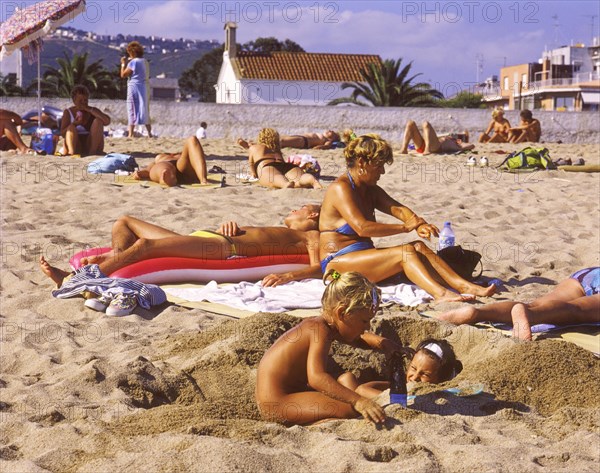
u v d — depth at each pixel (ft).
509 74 206.18
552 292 18.37
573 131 88.48
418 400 12.84
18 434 11.68
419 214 32.01
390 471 9.93
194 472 9.96
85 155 48.19
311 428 11.77
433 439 11.06
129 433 11.53
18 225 27.55
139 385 13.74
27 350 15.57
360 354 15.42
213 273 20.93
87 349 15.80
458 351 15.87
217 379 14.25
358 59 143.84
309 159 40.40
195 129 81.76
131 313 18.17
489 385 13.51
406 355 15.21
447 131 86.33
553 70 223.71
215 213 30.25
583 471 10.04
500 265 23.70
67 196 33.58
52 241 25.12
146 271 20.36
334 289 12.59
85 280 19.01
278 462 10.27
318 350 12.41
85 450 10.87
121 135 68.28
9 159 44.91
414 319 16.74
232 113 82.43
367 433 11.43
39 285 20.59
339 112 84.79
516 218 31.71
